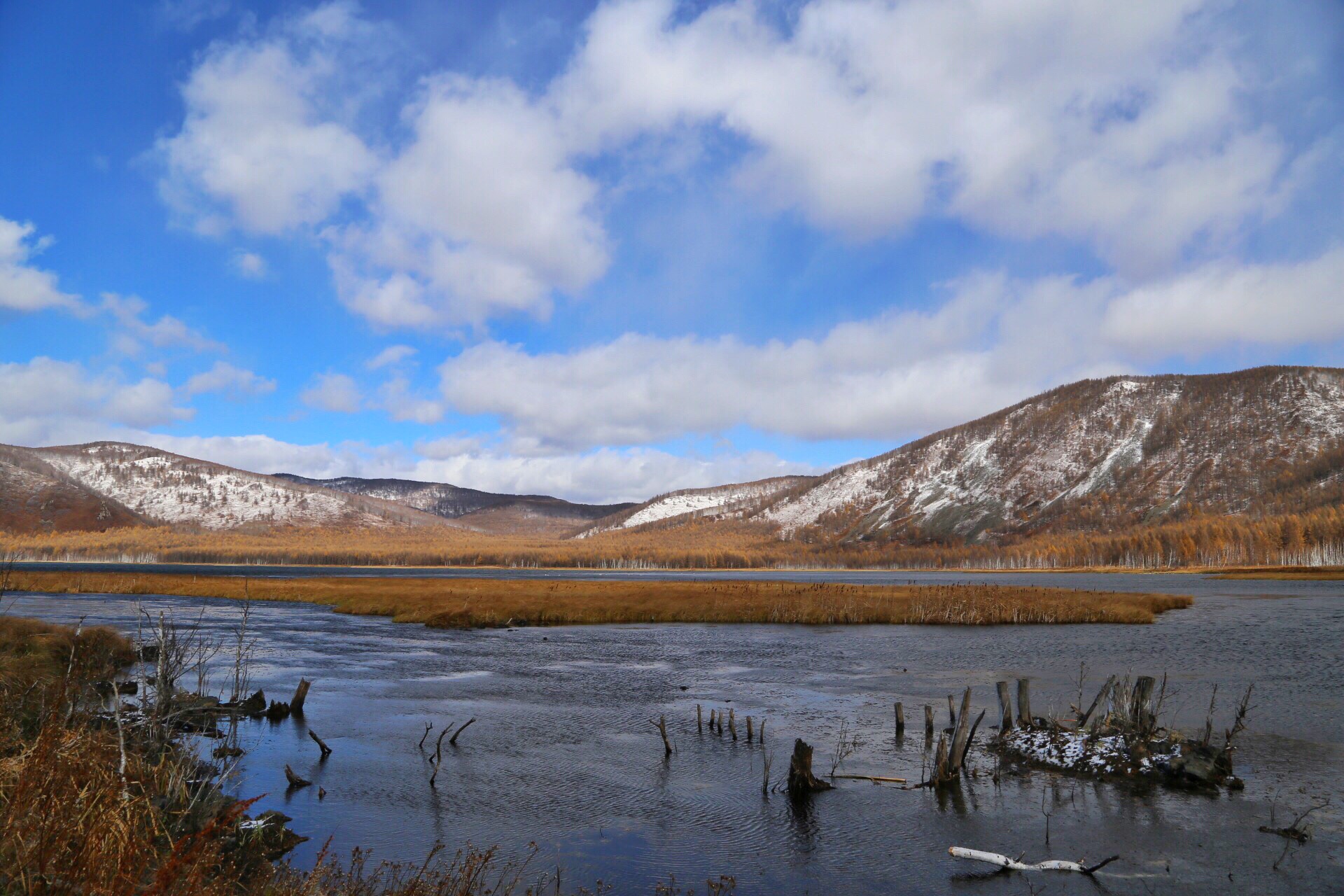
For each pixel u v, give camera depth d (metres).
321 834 15.69
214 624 57.16
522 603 69.94
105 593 90.38
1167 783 19.31
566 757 21.94
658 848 15.43
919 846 15.58
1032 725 23.23
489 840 15.74
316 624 59.97
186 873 8.05
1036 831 16.38
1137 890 13.61
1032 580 175.88
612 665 39.81
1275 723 26.02
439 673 37.00
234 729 20.41
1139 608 68.00
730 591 86.06
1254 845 15.61
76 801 8.26
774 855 15.13
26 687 14.85
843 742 23.66
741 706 29.33
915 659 41.72
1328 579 158.25
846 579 194.50
